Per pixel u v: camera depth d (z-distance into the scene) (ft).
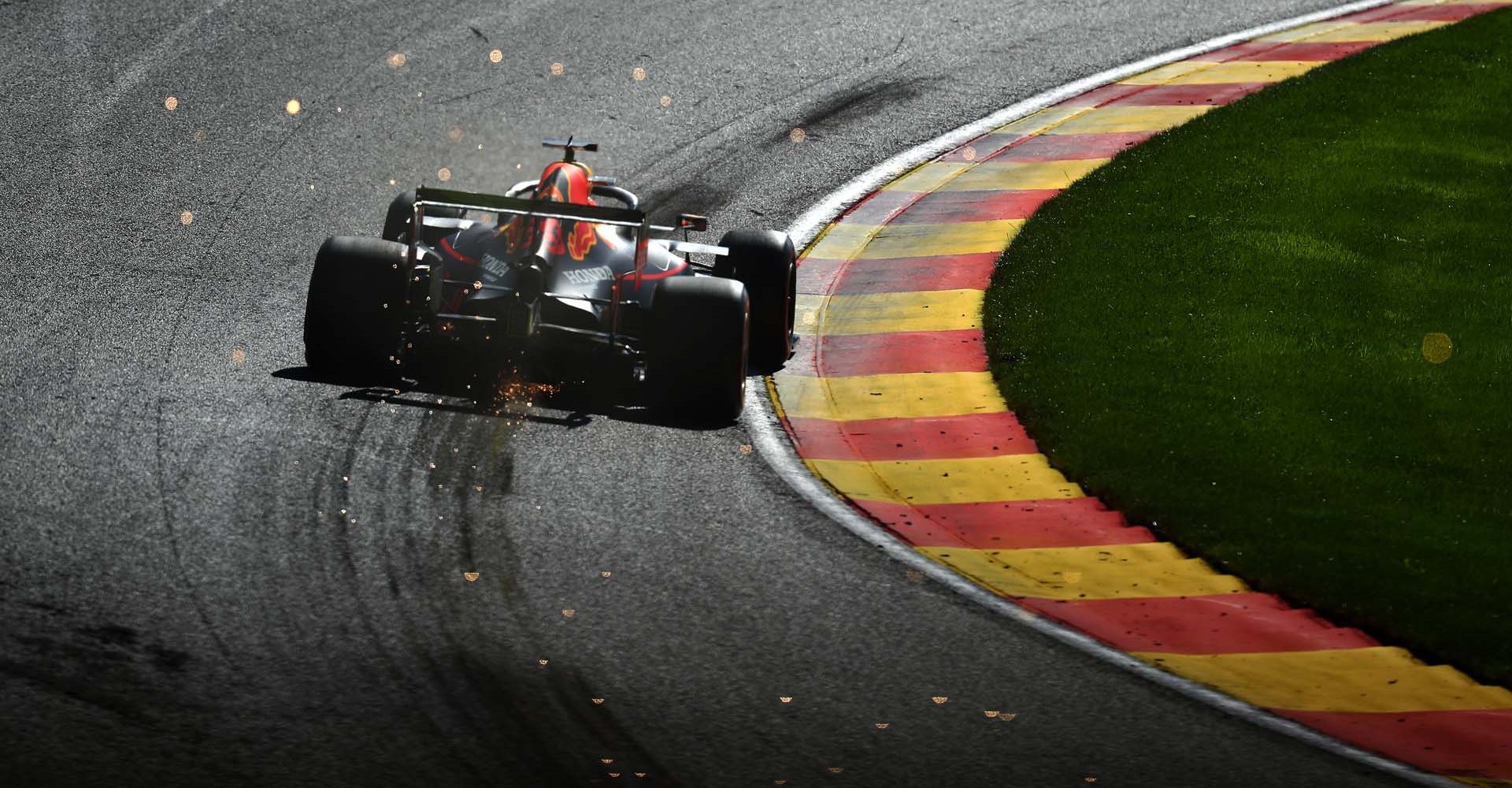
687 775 72.54
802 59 223.10
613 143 190.60
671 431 116.67
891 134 202.28
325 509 97.25
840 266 163.73
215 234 154.51
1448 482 119.75
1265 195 184.14
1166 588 99.76
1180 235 171.73
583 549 96.02
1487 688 89.56
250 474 100.73
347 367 119.55
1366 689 88.38
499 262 118.83
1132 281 158.81
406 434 109.60
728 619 89.15
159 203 160.86
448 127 189.57
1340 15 262.06
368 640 82.43
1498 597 100.58
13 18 208.95
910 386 133.39
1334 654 92.32
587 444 112.06
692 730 76.69
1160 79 227.81
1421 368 142.20
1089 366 137.49
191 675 76.95
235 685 76.59
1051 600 96.63
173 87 192.44
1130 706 83.46
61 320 127.34
